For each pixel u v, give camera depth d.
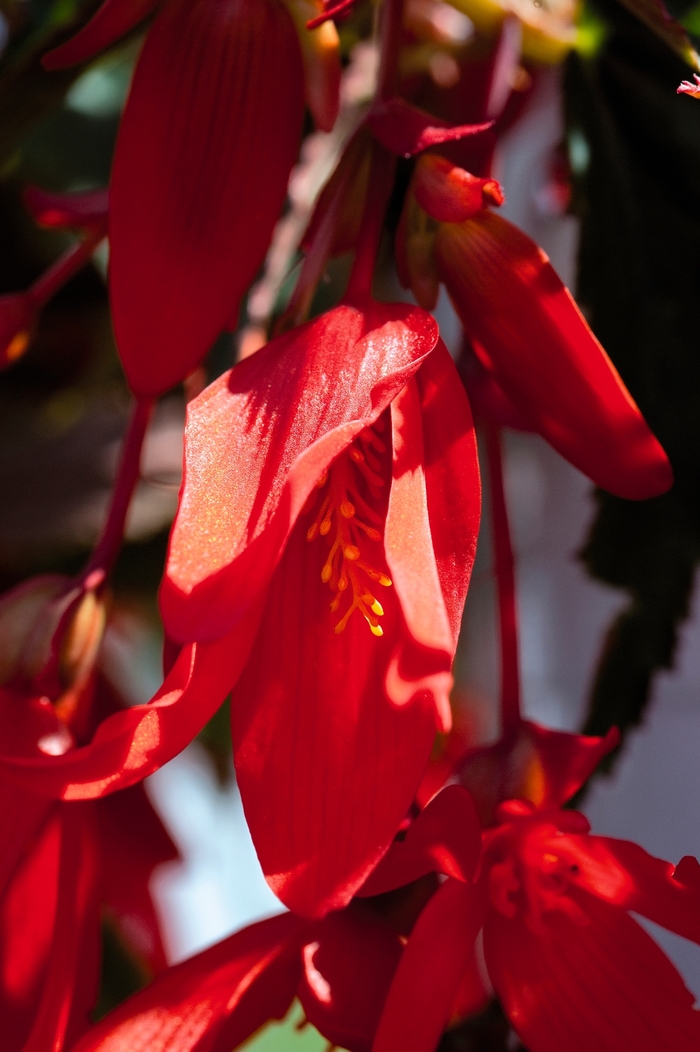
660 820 0.37
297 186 0.28
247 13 0.23
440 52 0.29
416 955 0.22
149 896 0.30
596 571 0.27
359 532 0.23
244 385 0.22
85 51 0.24
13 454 0.36
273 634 0.23
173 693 0.21
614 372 0.23
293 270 0.30
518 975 0.23
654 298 0.27
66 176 0.33
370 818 0.22
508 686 0.25
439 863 0.22
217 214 0.23
